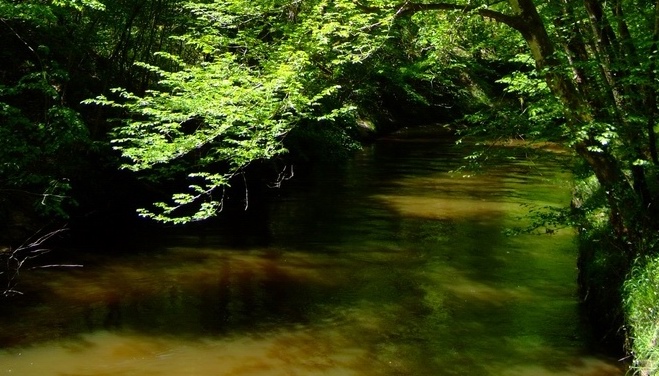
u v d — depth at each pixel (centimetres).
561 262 988
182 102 673
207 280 886
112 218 1207
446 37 898
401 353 657
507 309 787
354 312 774
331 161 2064
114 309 759
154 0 1323
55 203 1006
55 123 976
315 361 634
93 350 641
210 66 703
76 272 893
